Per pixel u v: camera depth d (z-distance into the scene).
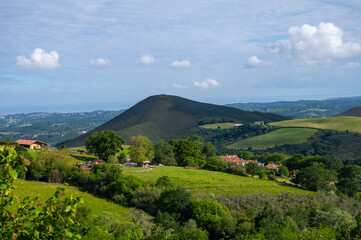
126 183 62.62
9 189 6.91
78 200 7.44
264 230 40.62
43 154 77.12
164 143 133.62
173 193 53.44
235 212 55.53
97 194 64.88
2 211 6.99
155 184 67.88
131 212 47.66
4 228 6.98
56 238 7.18
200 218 47.66
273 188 81.06
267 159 169.00
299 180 90.25
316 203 64.50
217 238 45.91
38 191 49.81
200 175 93.00
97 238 29.95
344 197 72.88
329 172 90.06
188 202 53.28
